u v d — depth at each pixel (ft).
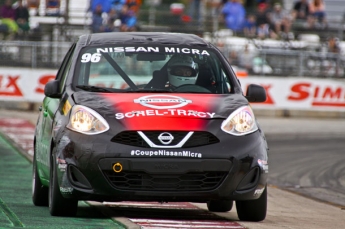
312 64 280.31
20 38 276.62
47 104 87.81
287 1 347.97
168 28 286.25
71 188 71.36
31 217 74.90
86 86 79.77
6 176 120.16
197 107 74.13
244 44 279.69
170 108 73.46
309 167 151.94
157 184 70.28
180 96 77.05
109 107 73.56
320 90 277.03
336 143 198.18
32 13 279.49
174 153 70.03
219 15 292.81
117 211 84.43
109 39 86.58
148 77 81.00
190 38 88.33
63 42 276.00
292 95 275.59
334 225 82.28
